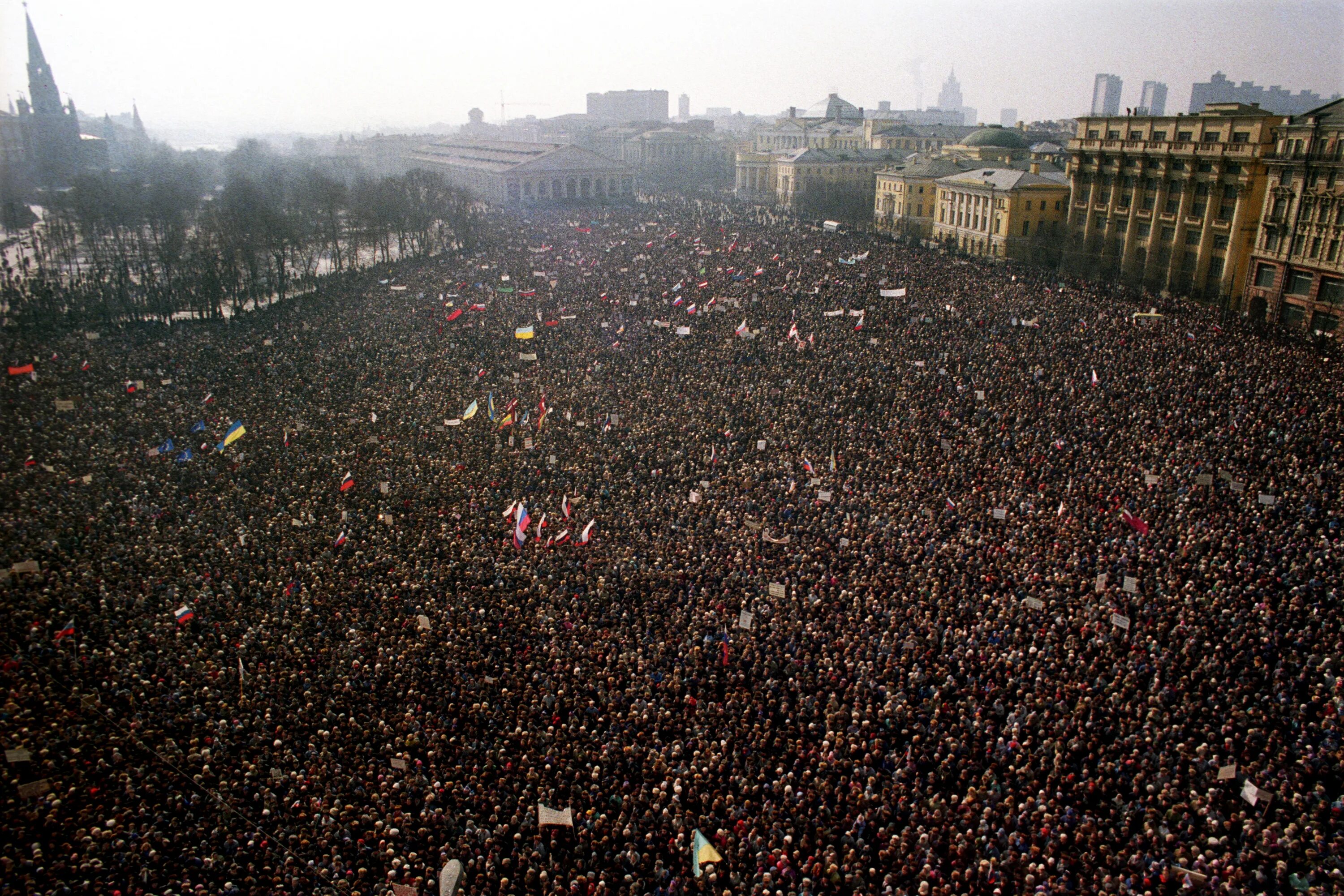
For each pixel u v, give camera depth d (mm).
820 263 146250
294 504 63750
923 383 83812
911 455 68375
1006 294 121625
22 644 45500
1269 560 49875
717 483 65312
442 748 38031
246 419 81125
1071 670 41688
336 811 34156
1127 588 46812
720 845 32625
